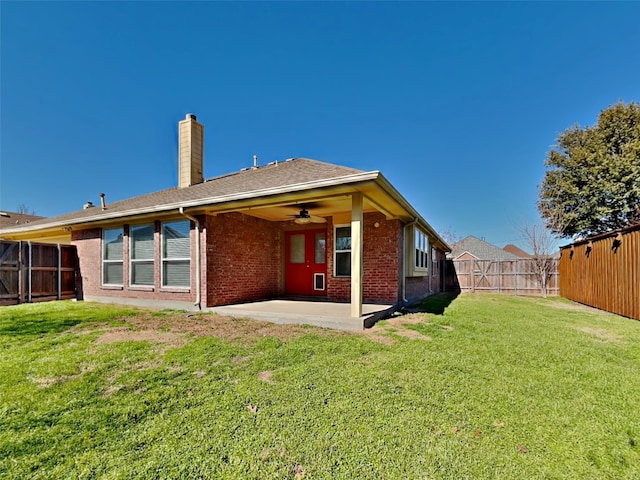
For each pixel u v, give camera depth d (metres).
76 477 1.95
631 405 2.98
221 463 2.09
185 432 2.42
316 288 9.60
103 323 5.93
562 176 19.00
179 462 2.09
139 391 3.06
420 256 11.24
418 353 4.25
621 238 8.59
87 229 9.98
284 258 10.12
